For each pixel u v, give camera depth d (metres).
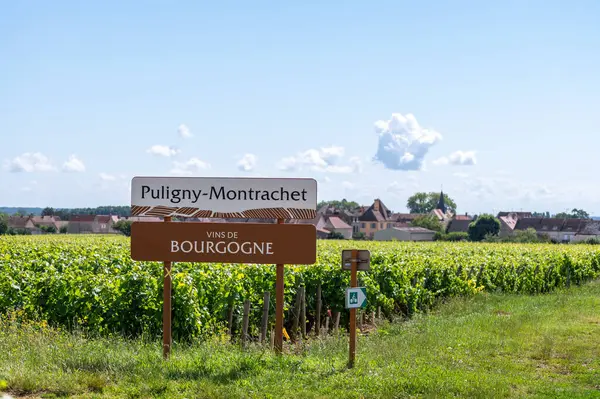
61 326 12.27
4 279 14.06
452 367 9.71
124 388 7.98
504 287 23.27
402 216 177.62
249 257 9.79
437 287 19.66
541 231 137.62
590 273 30.03
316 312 15.64
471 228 117.12
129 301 12.16
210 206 9.89
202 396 7.81
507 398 8.19
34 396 7.66
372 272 17.17
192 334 12.00
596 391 8.55
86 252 24.41
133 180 9.98
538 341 11.93
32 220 133.25
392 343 11.42
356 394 8.02
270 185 9.81
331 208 174.12
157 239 9.88
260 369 9.02
